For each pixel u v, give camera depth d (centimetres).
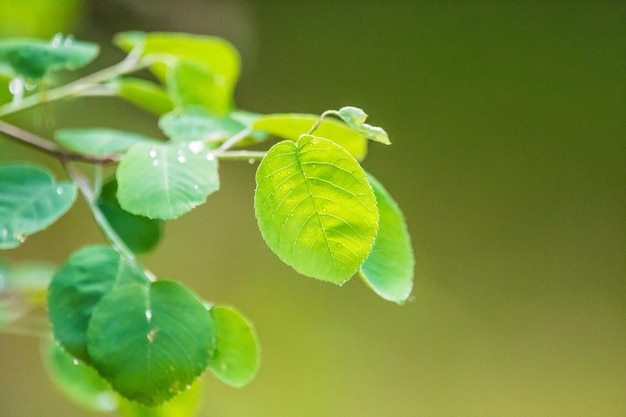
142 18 146
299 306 161
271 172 55
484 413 153
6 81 67
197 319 58
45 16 106
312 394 152
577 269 169
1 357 149
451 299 165
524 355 161
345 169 55
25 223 59
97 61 139
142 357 57
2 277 79
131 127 154
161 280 58
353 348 157
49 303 57
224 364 59
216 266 163
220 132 64
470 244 169
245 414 146
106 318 57
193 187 58
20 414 145
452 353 159
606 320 165
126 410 64
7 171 60
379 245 58
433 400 155
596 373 160
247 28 167
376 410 151
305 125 62
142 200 57
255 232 167
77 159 63
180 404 63
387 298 57
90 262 58
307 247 56
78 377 69
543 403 156
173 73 68
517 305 166
